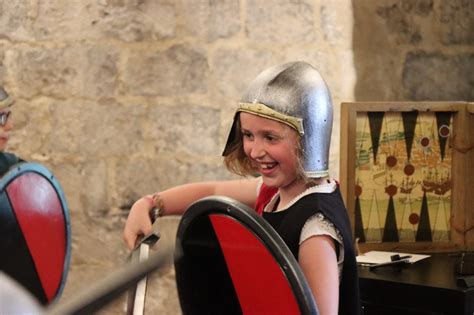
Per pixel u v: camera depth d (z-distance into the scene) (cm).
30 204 168
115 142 346
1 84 345
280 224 164
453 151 272
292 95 164
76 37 342
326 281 151
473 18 357
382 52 350
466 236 273
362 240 267
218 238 145
